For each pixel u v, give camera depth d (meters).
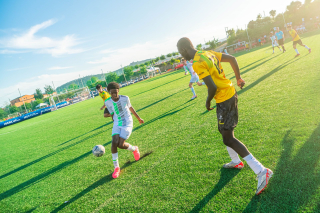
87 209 2.48
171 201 2.14
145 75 57.81
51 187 3.44
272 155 2.33
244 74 8.72
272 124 3.16
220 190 2.05
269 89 5.27
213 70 1.89
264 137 2.82
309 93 3.99
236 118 2.01
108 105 3.32
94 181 3.21
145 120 6.45
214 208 1.83
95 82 67.12
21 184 3.99
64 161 4.68
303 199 1.60
